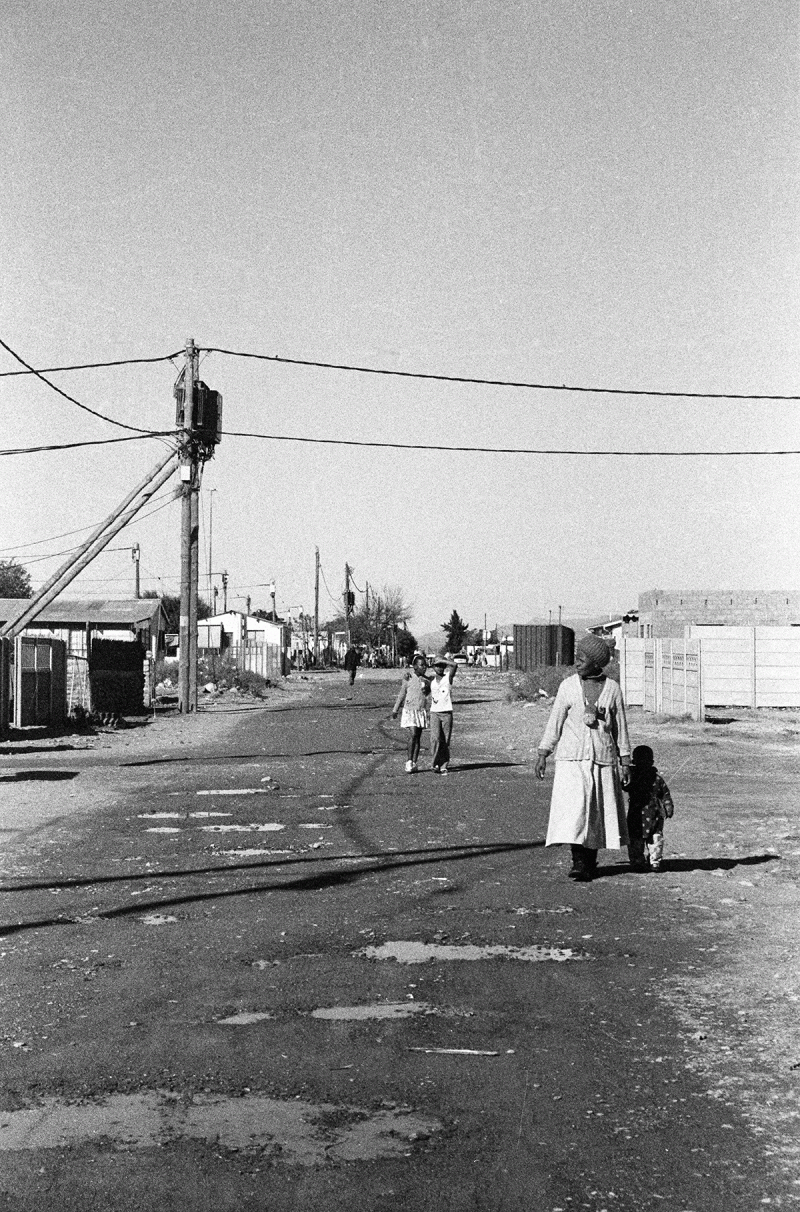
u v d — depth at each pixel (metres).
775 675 38.28
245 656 66.88
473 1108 4.93
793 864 10.73
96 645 34.12
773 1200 4.11
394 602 142.50
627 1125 4.76
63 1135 4.70
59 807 15.22
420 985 6.82
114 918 8.77
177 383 32.72
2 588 97.25
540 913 8.74
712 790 16.62
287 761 21.20
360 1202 4.10
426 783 17.56
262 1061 5.52
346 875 10.34
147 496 31.84
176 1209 4.05
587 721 9.90
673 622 58.81
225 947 7.79
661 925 8.33
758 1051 5.64
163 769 20.03
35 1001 6.62
